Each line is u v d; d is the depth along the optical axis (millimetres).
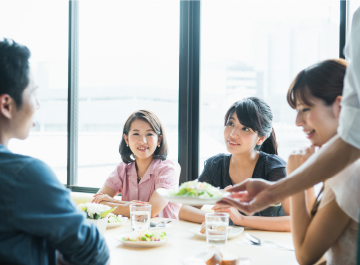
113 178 2568
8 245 847
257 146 2092
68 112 3605
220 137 3072
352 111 929
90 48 3557
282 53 2879
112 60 3459
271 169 2014
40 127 3766
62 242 898
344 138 930
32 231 860
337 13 2656
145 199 2457
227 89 3047
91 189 3514
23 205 854
